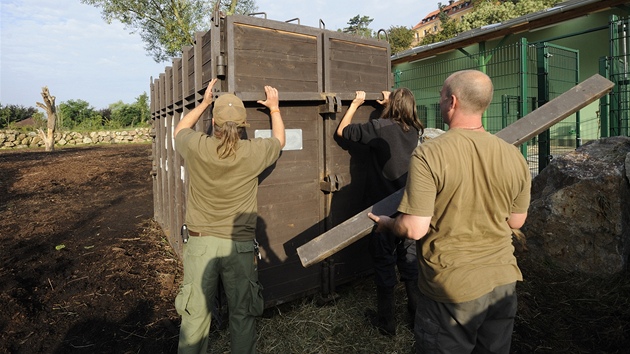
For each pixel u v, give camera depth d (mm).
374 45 3648
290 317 3172
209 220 2418
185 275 2463
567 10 9375
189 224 2486
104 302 3682
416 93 10953
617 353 2834
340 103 3135
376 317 3141
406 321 3143
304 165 3201
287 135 3094
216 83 2727
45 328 3262
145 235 5621
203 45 3102
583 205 3951
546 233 4156
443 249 1745
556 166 4402
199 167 2385
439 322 1762
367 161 3570
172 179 4633
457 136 1738
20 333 3184
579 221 3965
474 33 11336
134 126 31703
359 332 3004
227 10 16281
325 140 3275
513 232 3094
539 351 2859
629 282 3650
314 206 3275
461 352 1722
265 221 3023
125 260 4645
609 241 3805
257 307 2492
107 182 10430
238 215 2445
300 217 3199
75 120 30828
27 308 3547
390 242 2885
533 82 7809
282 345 2859
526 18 10195
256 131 2898
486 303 1691
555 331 3084
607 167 3938
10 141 20922
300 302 3389
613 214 3783
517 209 1831
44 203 7977
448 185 1687
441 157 1687
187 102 3604
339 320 3137
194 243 2434
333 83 3293
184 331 2389
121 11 15852
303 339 2924
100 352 2943
